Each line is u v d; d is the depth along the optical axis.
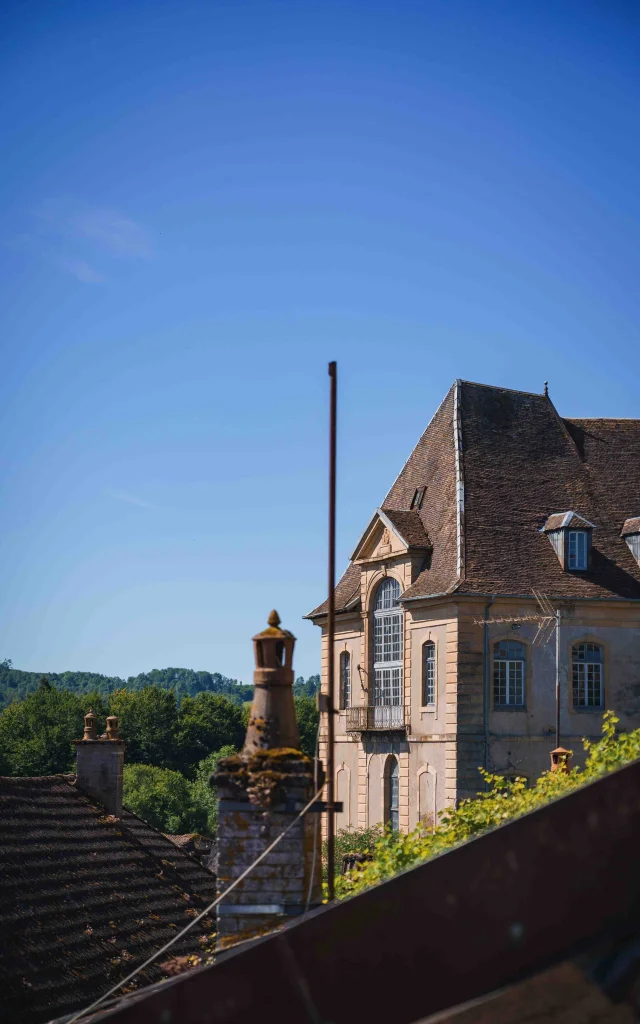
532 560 42.81
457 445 45.84
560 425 48.25
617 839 5.71
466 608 41.06
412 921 5.79
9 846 19.11
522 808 15.13
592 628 41.94
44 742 115.44
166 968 13.87
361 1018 5.75
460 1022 5.20
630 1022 5.02
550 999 5.18
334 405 11.12
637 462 47.66
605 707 41.69
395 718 44.41
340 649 49.97
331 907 5.88
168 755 120.81
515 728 40.81
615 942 5.36
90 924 18.31
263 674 12.60
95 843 21.61
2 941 16.06
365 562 47.28
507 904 5.73
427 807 41.78
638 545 43.84
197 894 22.30
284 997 5.85
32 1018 14.95
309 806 11.66
